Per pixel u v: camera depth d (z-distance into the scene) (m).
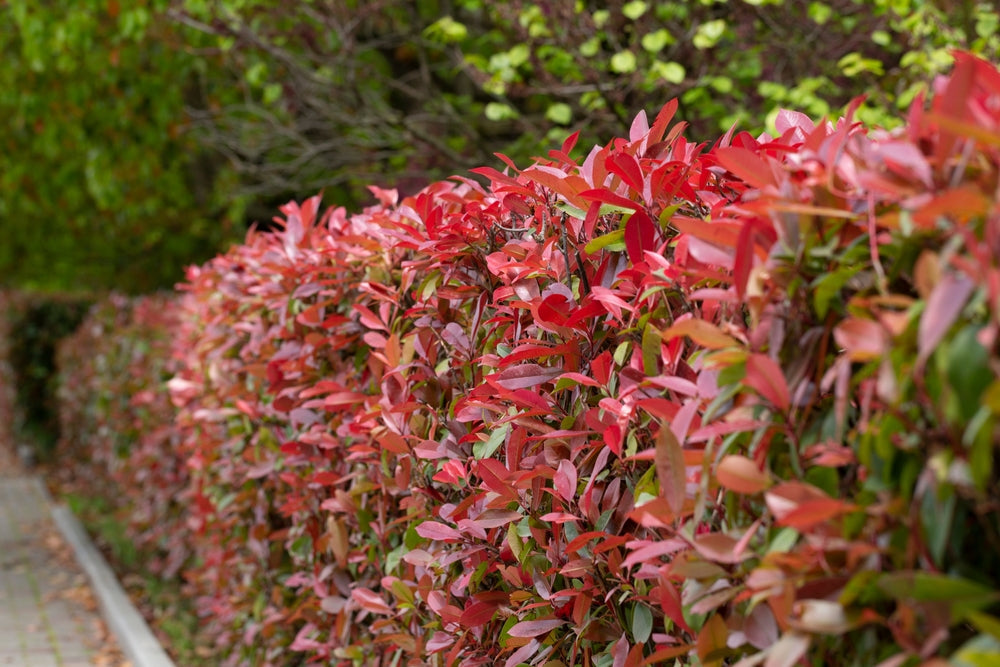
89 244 16.22
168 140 12.20
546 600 2.06
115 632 5.86
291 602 3.93
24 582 7.06
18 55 11.32
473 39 8.18
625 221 2.05
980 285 1.08
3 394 13.33
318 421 3.36
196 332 5.14
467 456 2.50
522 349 2.03
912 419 1.22
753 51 6.12
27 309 12.58
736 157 1.52
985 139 1.04
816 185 1.39
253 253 4.13
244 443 4.23
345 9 7.43
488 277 2.50
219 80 10.54
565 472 1.95
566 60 6.04
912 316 1.15
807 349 1.39
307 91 8.02
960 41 5.23
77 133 11.95
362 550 3.05
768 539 1.41
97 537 8.41
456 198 2.56
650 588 1.81
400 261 2.96
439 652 2.53
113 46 10.14
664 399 1.67
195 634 5.75
